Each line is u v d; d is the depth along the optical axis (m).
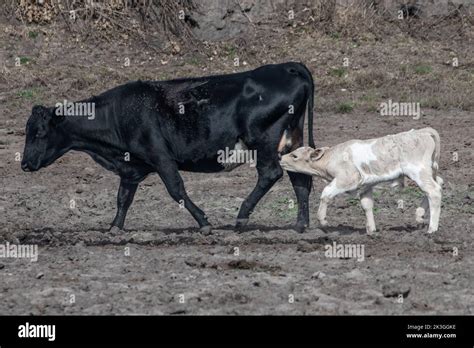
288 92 15.21
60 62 29.02
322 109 26.62
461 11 31.86
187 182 20.12
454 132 24.25
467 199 18.22
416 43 30.88
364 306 12.01
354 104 26.78
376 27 31.27
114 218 16.75
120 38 30.22
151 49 30.09
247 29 31.02
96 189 19.75
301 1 31.91
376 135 24.09
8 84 27.72
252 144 15.32
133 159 15.54
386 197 18.42
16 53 29.16
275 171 15.44
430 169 15.02
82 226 16.80
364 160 15.02
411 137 15.01
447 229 15.75
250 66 29.77
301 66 15.46
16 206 18.39
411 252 14.41
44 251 14.88
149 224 16.94
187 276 13.29
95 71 28.61
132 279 13.22
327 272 13.41
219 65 29.66
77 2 30.53
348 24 31.19
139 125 15.27
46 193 19.47
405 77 28.75
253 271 13.55
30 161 15.43
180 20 30.62
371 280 13.02
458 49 30.64
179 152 15.36
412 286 12.77
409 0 31.81
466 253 14.37
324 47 30.42
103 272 13.59
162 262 14.06
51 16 30.27
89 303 12.18
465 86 28.12
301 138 15.70
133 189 15.96
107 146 15.54
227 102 15.20
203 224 15.52
